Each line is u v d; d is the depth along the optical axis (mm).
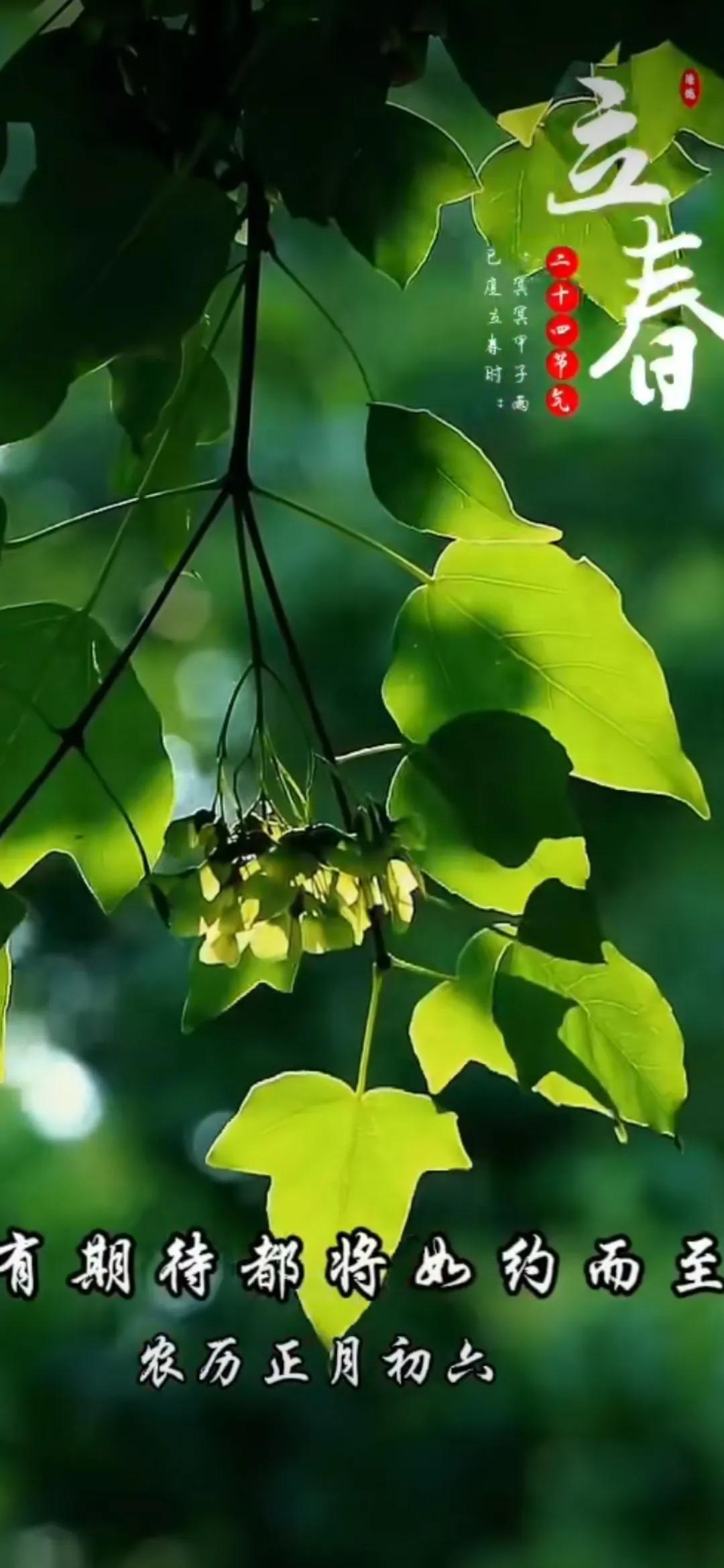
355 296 2826
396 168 1530
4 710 1556
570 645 1539
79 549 2824
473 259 2818
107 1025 3025
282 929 1547
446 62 2449
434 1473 2926
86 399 2842
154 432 1598
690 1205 2805
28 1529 3045
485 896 1547
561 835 1535
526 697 1543
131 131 1532
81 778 1557
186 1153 2994
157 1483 3043
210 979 1572
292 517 2816
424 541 2807
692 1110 2826
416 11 1524
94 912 3061
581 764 1546
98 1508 3061
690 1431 2791
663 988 2807
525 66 1522
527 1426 2865
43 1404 3000
